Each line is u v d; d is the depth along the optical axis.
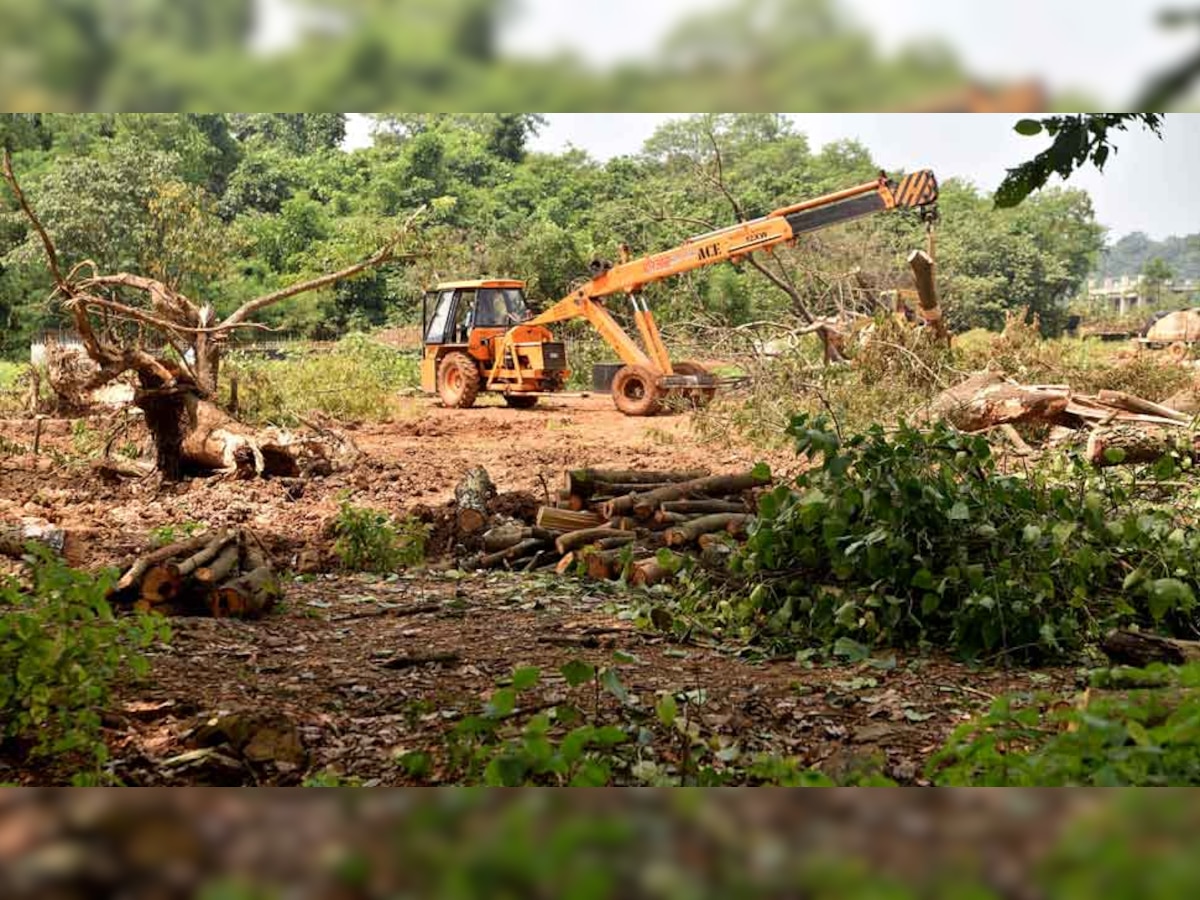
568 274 74.94
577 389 49.56
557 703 8.70
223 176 107.62
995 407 24.20
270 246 95.00
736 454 27.25
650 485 17.16
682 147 113.00
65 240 70.12
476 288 41.72
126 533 16.55
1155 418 23.88
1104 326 104.12
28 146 85.81
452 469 24.53
